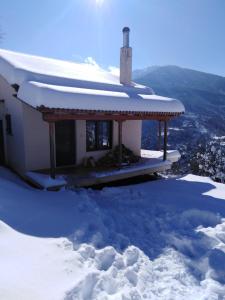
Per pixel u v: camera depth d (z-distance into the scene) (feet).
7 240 13.67
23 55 36.50
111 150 37.29
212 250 15.84
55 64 38.04
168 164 37.52
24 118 28.45
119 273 12.81
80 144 34.04
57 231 15.72
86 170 31.17
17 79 27.43
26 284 10.39
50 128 25.04
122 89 36.06
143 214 21.02
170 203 23.71
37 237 14.71
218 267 14.53
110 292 11.39
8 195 19.62
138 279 12.71
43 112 23.97
